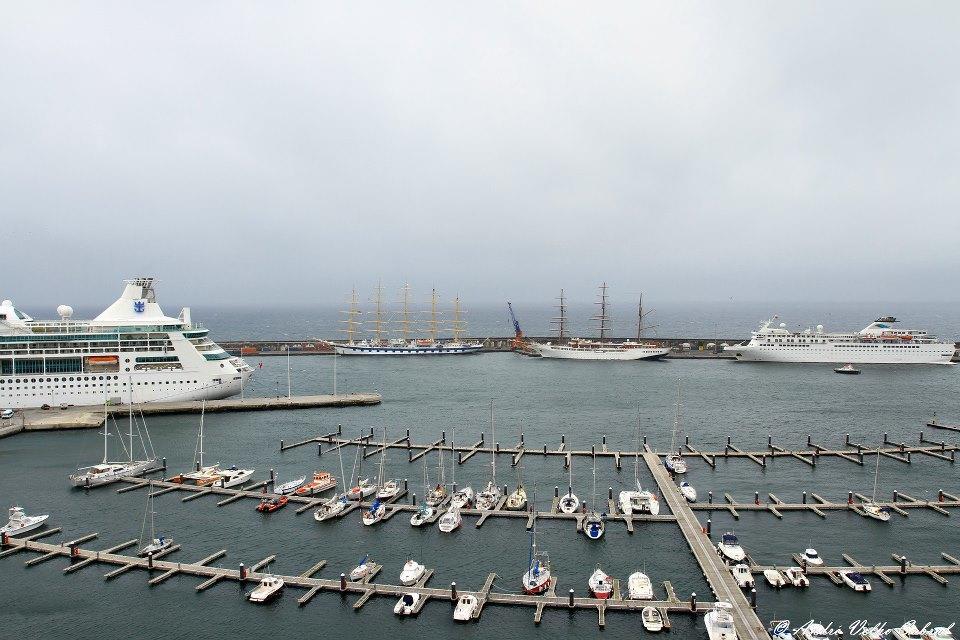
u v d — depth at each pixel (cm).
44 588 7212
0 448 12731
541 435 14238
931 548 8112
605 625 6488
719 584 7119
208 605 6888
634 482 10888
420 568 7394
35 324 15512
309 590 7138
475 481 10950
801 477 11069
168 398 16188
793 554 7775
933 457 12275
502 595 6981
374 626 6525
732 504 9619
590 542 8388
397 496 10100
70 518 9238
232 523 9081
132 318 16550
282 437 13912
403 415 16375
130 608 6825
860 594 6962
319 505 9762
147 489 10494
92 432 14000
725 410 16938
